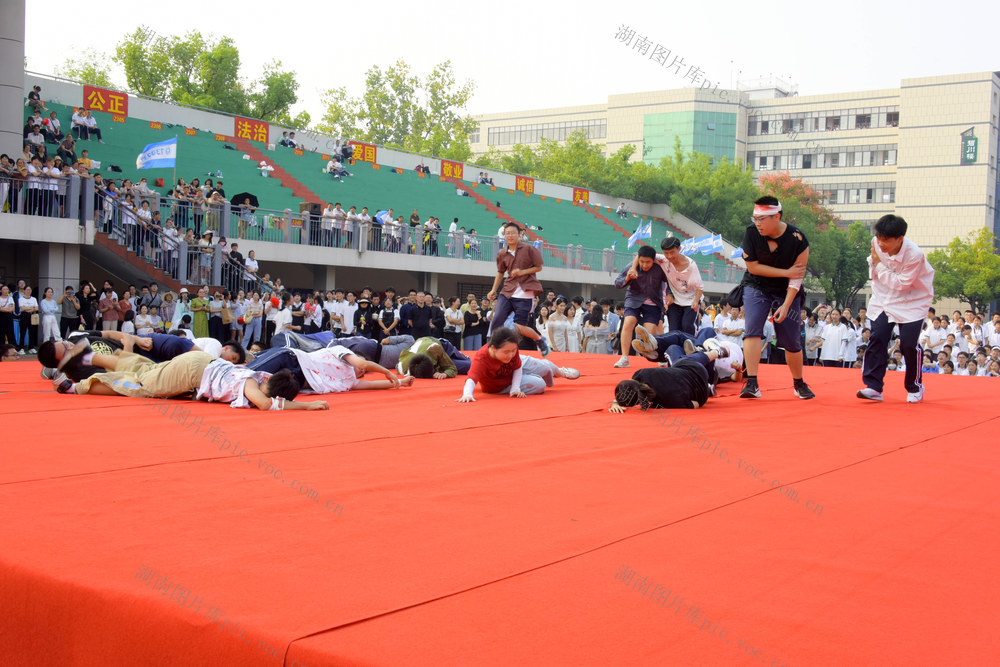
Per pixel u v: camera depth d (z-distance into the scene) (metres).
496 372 7.45
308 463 4.18
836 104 79.81
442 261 30.86
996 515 3.31
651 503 3.41
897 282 7.34
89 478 3.72
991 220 75.44
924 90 75.06
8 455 4.27
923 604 2.29
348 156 38.09
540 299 23.80
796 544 2.84
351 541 2.77
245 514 3.10
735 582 2.43
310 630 2.00
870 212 78.69
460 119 64.12
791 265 7.40
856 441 5.18
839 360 18.39
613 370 10.53
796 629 2.09
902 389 8.95
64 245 19.67
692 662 1.88
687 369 6.86
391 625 2.05
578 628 2.06
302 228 26.34
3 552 2.56
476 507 3.29
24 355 17.23
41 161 20.41
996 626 2.13
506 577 2.43
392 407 6.69
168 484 3.62
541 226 42.69
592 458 4.44
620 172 55.34
